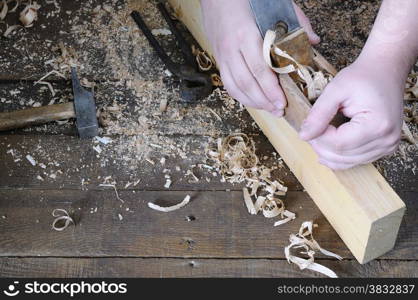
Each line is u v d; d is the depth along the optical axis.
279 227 1.45
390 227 1.30
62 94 1.70
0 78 1.72
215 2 1.33
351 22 1.81
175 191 1.51
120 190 1.51
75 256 1.41
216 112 1.65
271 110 1.32
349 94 1.17
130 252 1.42
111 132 1.61
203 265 1.40
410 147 1.56
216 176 1.54
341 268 1.39
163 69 1.73
